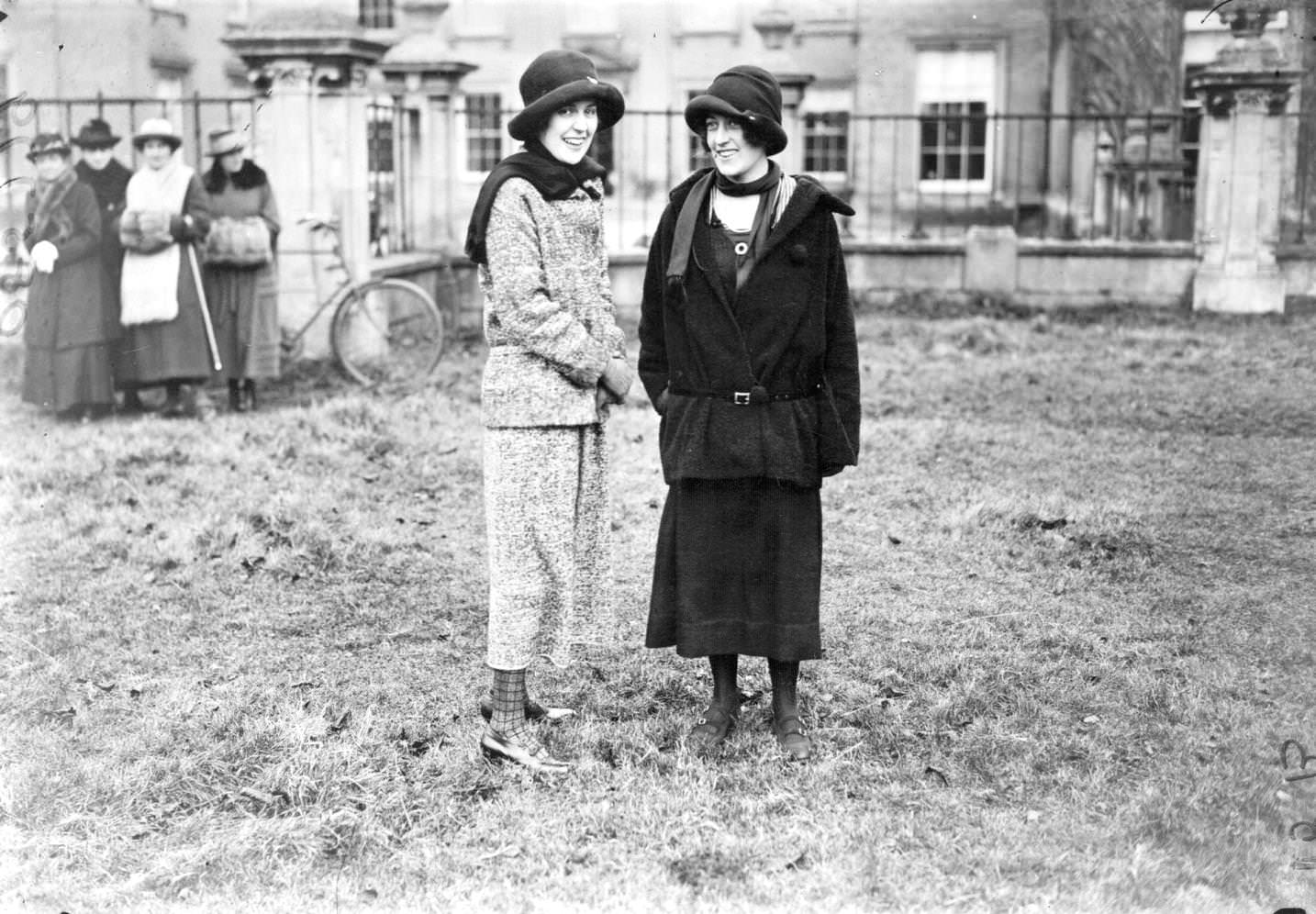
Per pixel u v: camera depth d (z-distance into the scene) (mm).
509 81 21078
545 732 4086
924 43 20078
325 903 3143
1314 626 4895
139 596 5434
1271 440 7840
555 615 3863
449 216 13766
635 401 9070
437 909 3104
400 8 21266
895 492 6809
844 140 20750
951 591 5414
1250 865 3236
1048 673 4523
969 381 9812
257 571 5742
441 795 3695
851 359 3924
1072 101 19500
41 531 6203
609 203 20891
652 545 6090
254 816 3615
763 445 3809
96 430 8367
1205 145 13711
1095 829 3439
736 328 3812
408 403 9125
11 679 4562
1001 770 3805
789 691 4012
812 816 3539
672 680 4516
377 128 12633
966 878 3203
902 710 4242
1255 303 13562
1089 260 14320
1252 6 13102
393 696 4422
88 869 3324
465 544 6160
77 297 8656
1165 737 3988
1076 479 7012
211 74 19984
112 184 9055
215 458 7527
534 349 3703
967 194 18984
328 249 10812
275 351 9289
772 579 3918
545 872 3273
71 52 15625
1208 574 5539
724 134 3758
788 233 3777
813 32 20422
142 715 4250
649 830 3471
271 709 4289
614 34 20781
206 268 9047
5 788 3717
